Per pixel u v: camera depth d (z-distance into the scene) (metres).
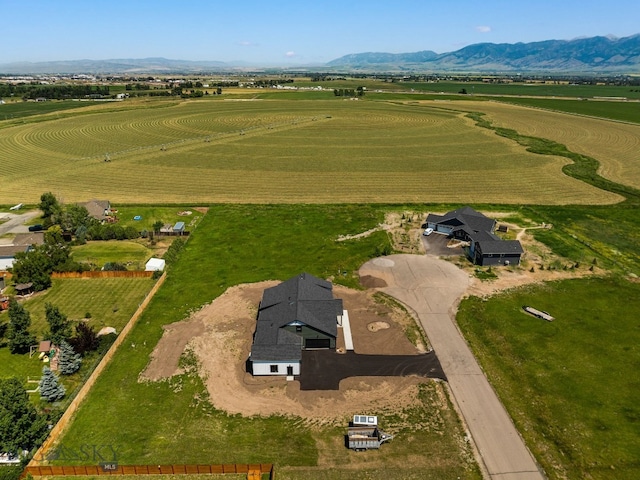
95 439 36.41
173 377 43.41
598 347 46.97
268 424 37.94
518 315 52.75
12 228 80.12
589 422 37.62
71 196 97.44
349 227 79.81
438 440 36.16
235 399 40.69
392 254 68.94
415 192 100.25
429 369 44.16
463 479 32.88
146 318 52.75
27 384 42.59
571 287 58.78
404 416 38.62
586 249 70.31
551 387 41.56
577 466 33.75
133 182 107.31
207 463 34.31
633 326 50.41
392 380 42.84
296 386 42.25
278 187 103.62
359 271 63.81
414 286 59.47
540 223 81.38
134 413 39.06
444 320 52.03
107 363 45.22
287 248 71.31
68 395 41.06
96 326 51.19
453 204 91.94
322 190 101.62
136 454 35.06
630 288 58.38
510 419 38.12
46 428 36.75
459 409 39.25
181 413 39.06
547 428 37.12
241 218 84.00
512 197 96.88
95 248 72.25
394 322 51.75
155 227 76.25
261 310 50.75
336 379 43.06
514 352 46.41
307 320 46.28
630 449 35.00
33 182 107.00
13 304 46.19
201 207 90.81
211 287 59.59
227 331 50.38
